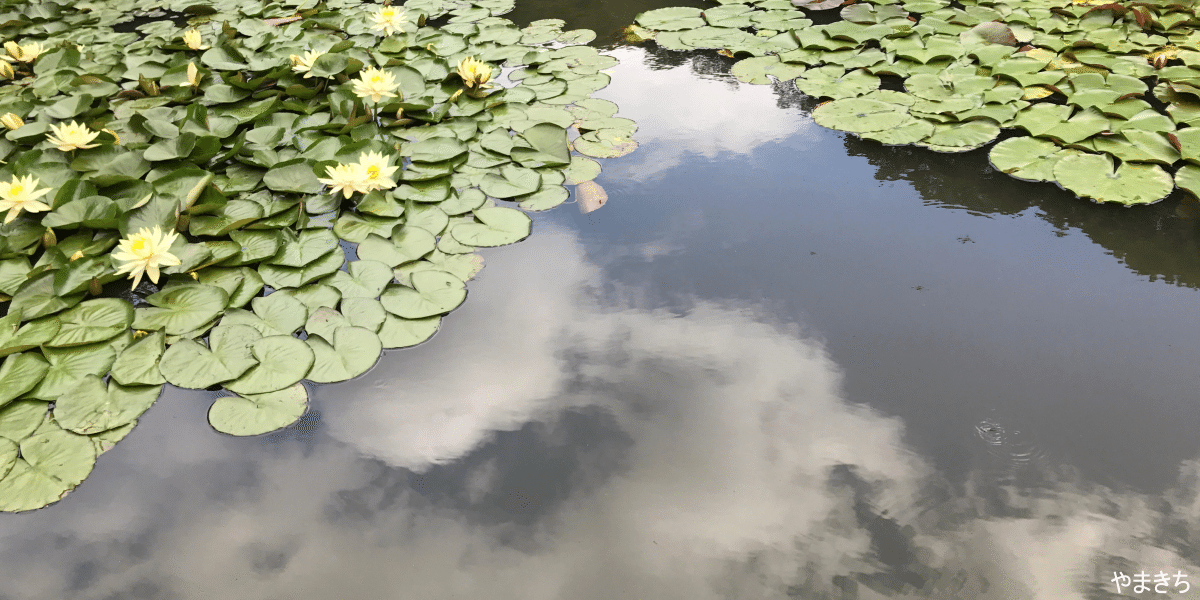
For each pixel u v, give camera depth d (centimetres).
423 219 283
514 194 299
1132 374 204
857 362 215
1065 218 272
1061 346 215
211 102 375
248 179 306
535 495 182
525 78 420
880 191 298
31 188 262
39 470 184
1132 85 350
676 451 192
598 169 321
